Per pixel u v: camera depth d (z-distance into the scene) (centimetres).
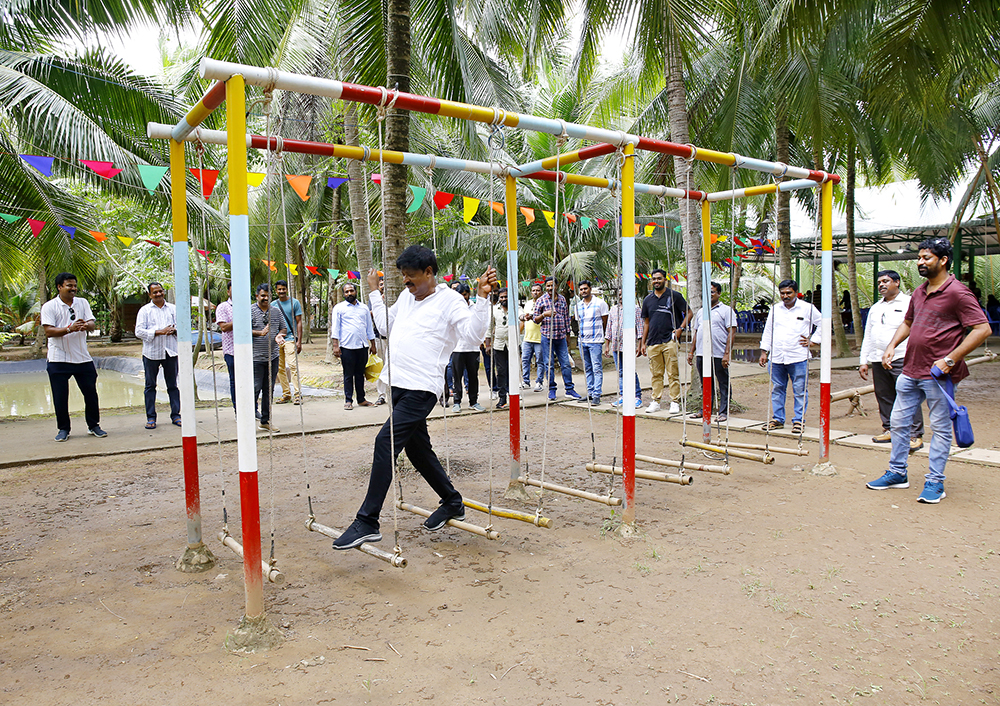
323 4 1018
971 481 532
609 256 1797
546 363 1082
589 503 495
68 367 733
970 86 994
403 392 379
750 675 262
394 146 589
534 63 870
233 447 708
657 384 869
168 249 1459
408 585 351
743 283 3306
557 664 271
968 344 452
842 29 848
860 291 3066
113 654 282
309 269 821
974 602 322
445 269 1947
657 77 942
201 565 374
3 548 409
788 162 1196
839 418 816
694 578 355
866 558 379
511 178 479
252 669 269
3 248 1025
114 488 547
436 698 248
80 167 831
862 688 253
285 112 1155
